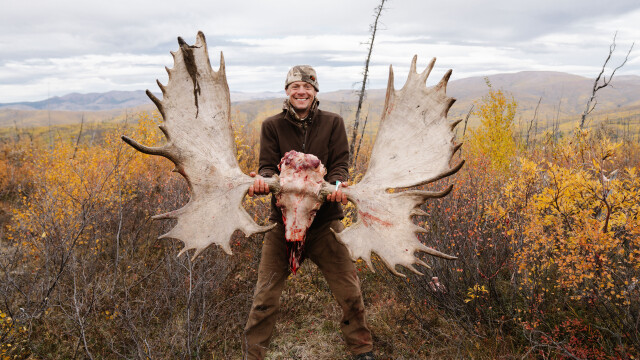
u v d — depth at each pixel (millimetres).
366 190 2357
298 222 2293
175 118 2312
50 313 3344
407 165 2330
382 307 3518
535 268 3037
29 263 4172
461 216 3668
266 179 2322
